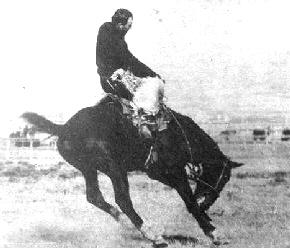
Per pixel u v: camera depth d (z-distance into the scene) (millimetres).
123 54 7273
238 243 6938
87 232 7285
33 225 7465
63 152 6910
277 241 7012
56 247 7141
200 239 7031
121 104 6965
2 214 7480
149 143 6883
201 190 7113
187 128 7059
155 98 6945
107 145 6809
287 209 7164
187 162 7012
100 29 7262
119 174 6824
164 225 7156
